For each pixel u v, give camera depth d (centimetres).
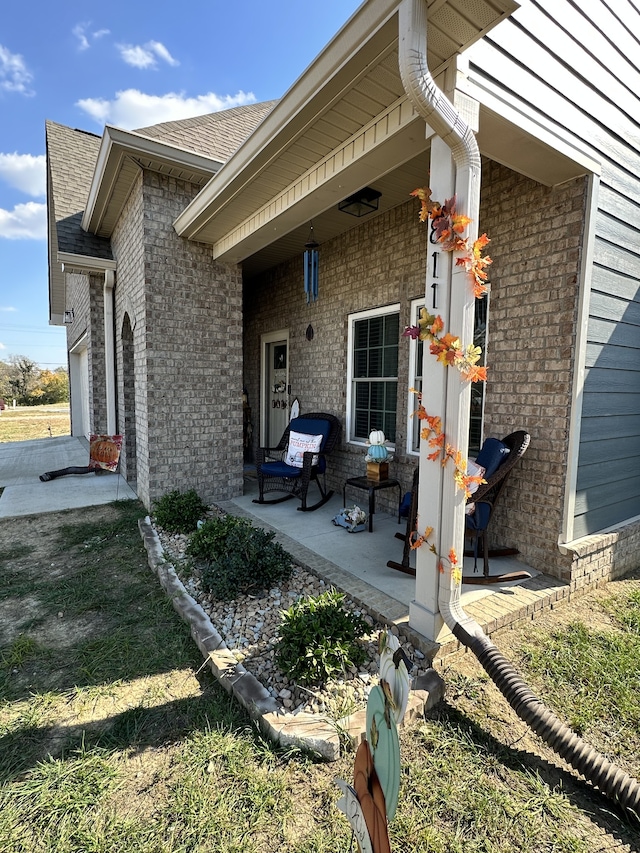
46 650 251
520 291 331
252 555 307
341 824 154
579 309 300
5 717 203
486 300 366
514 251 334
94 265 616
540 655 247
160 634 265
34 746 187
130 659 243
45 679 228
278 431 727
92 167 762
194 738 189
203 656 244
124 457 657
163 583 322
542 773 179
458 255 221
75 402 1221
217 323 518
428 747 190
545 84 259
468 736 195
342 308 544
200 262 502
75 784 169
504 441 333
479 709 211
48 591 320
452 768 179
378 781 101
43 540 422
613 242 321
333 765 177
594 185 296
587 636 267
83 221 618
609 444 348
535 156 272
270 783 169
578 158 281
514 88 241
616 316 335
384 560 349
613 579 352
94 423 752
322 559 350
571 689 222
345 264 536
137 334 514
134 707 207
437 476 232
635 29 324
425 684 216
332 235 549
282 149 304
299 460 514
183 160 449
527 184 324
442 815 160
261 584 303
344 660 217
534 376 324
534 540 329
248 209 407
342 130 282
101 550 396
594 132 295
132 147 424
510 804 164
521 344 332
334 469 567
